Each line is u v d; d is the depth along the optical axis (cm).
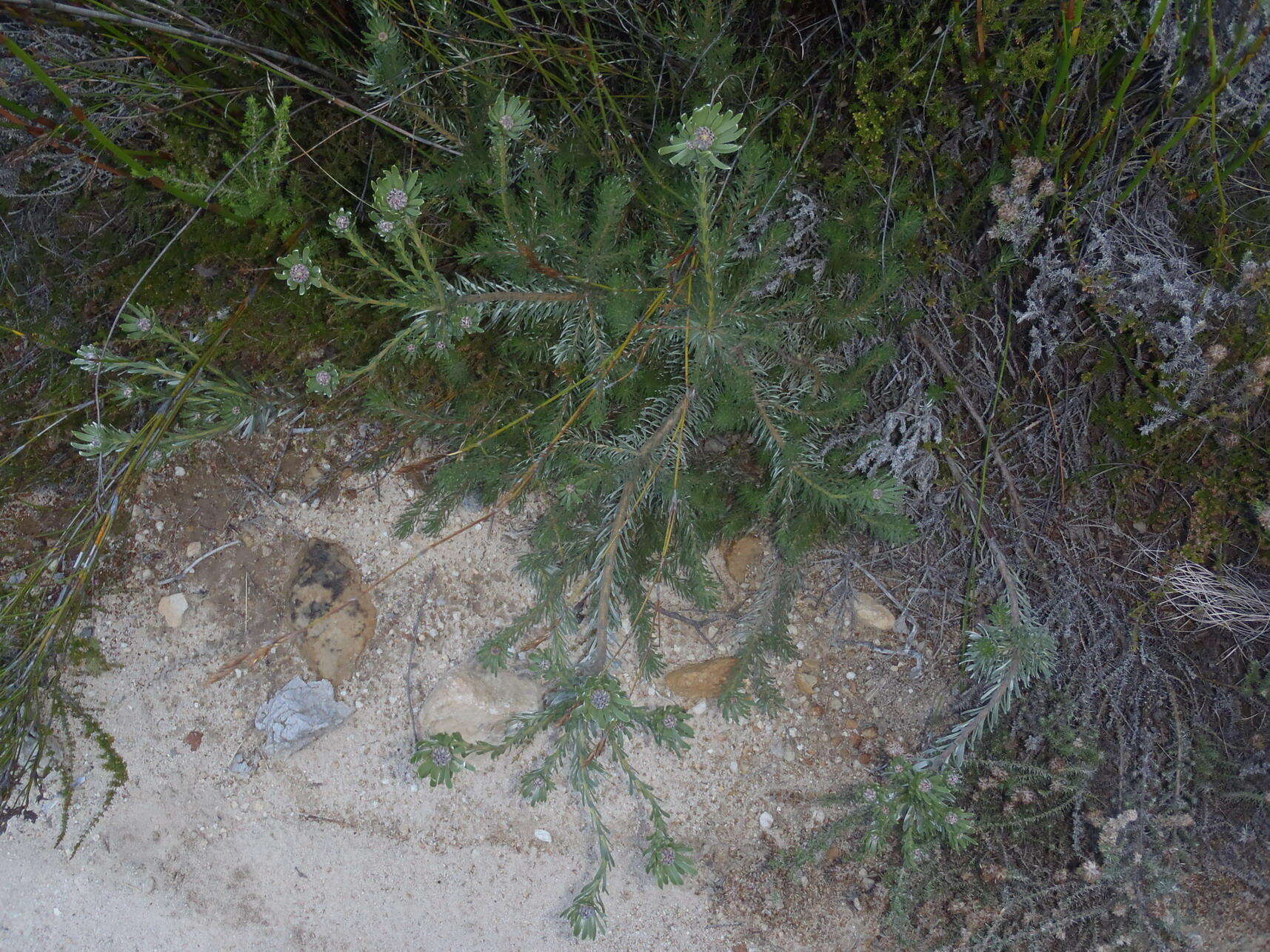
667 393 243
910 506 265
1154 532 261
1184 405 242
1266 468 246
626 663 267
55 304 259
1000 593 263
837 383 245
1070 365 258
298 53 239
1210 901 257
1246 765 253
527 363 259
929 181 251
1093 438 260
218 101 238
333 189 251
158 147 247
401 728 266
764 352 245
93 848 266
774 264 220
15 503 268
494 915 265
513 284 224
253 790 266
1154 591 258
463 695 258
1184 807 254
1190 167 239
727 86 234
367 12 204
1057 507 264
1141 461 256
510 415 257
